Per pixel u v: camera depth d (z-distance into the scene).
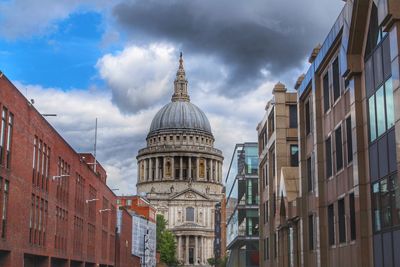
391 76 24.81
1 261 37.66
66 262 55.91
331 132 36.00
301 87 43.69
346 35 29.83
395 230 24.84
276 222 52.78
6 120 36.59
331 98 35.94
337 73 34.97
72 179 58.19
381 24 24.50
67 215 55.91
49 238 48.50
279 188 52.50
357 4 27.98
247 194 77.00
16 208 39.09
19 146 39.56
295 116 54.28
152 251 151.88
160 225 184.88
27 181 41.72
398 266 24.50
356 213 29.34
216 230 174.00
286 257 50.06
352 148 30.55
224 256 142.12
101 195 76.88
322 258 37.06
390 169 25.31
